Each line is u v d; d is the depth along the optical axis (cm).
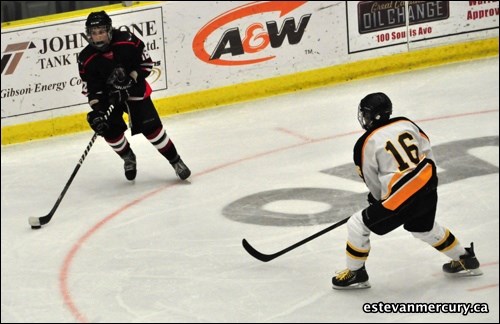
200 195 1678
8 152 2012
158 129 1700
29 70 2044
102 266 1395
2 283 1350
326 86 2294
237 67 2214
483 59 2414
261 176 1756
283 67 2253
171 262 1391
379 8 2305
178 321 1191
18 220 1617
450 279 1262
